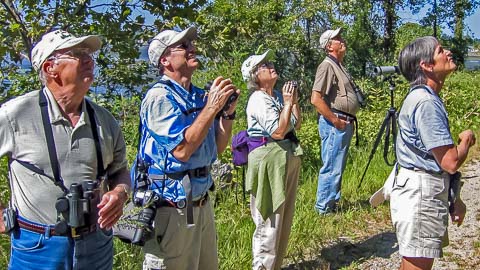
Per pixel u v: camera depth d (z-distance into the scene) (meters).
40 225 2.59
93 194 2.61
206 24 6.68
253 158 4.39
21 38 6.22
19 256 2.62
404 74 3.53
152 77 6.64
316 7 15.53
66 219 2.57
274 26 14.74
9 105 2.57
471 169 8.33
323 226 5.77
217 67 7.41
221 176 5.73
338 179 6.05
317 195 6.18
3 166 3.51
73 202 2.56
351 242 5.55
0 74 5.87
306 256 5.23
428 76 3.40
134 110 6.10
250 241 4.93
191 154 3.15
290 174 4.57
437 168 3.35
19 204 2.62
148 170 3.28
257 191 4.39
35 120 2.57
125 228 3.17
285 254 5.00
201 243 3.44
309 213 5.87
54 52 2.57
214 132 3.46
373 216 6.23
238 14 13.14
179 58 3.24
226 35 6.80
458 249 5.42
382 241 5.58
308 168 7.64
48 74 2.60
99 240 2.71
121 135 2.90
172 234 3.23
